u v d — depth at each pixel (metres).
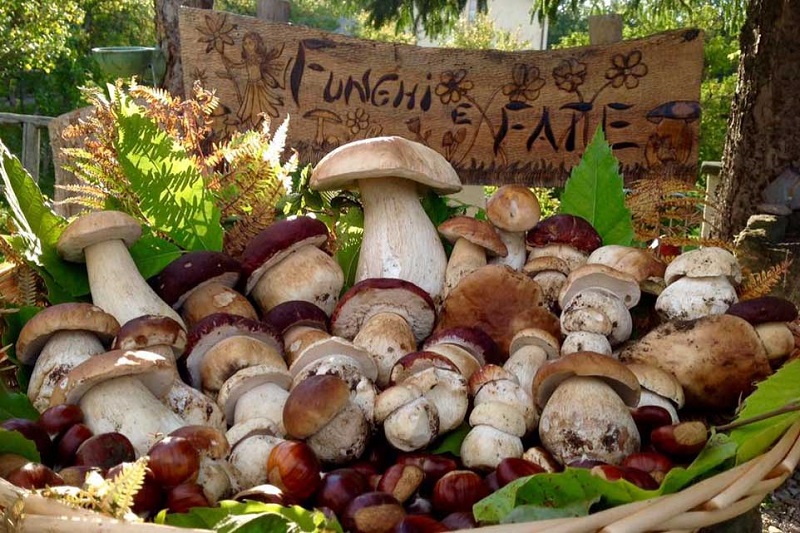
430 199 2.04
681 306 1.59
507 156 3.31
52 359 1.44
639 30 9.66
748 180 3.95
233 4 21.88
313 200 2.11
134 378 1.31
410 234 1.83
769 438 1.12
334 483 1.15
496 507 1.01
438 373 1.34
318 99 3.20
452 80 3.24
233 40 3.12
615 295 1.63
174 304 1.68
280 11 3.32
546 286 1.77
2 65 10.72
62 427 1.21
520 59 3.25
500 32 14.93
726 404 1.48
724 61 9.90
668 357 1.47
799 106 3.83
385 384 1.54
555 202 4.65
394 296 1.61
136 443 1.25
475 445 1.28
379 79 3.22
